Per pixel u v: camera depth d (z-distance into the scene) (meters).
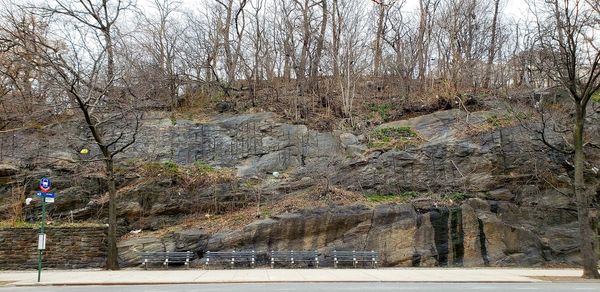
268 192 23.61
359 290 12.12
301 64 30.28
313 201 22.67
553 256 20.98
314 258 20.05
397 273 17.20
